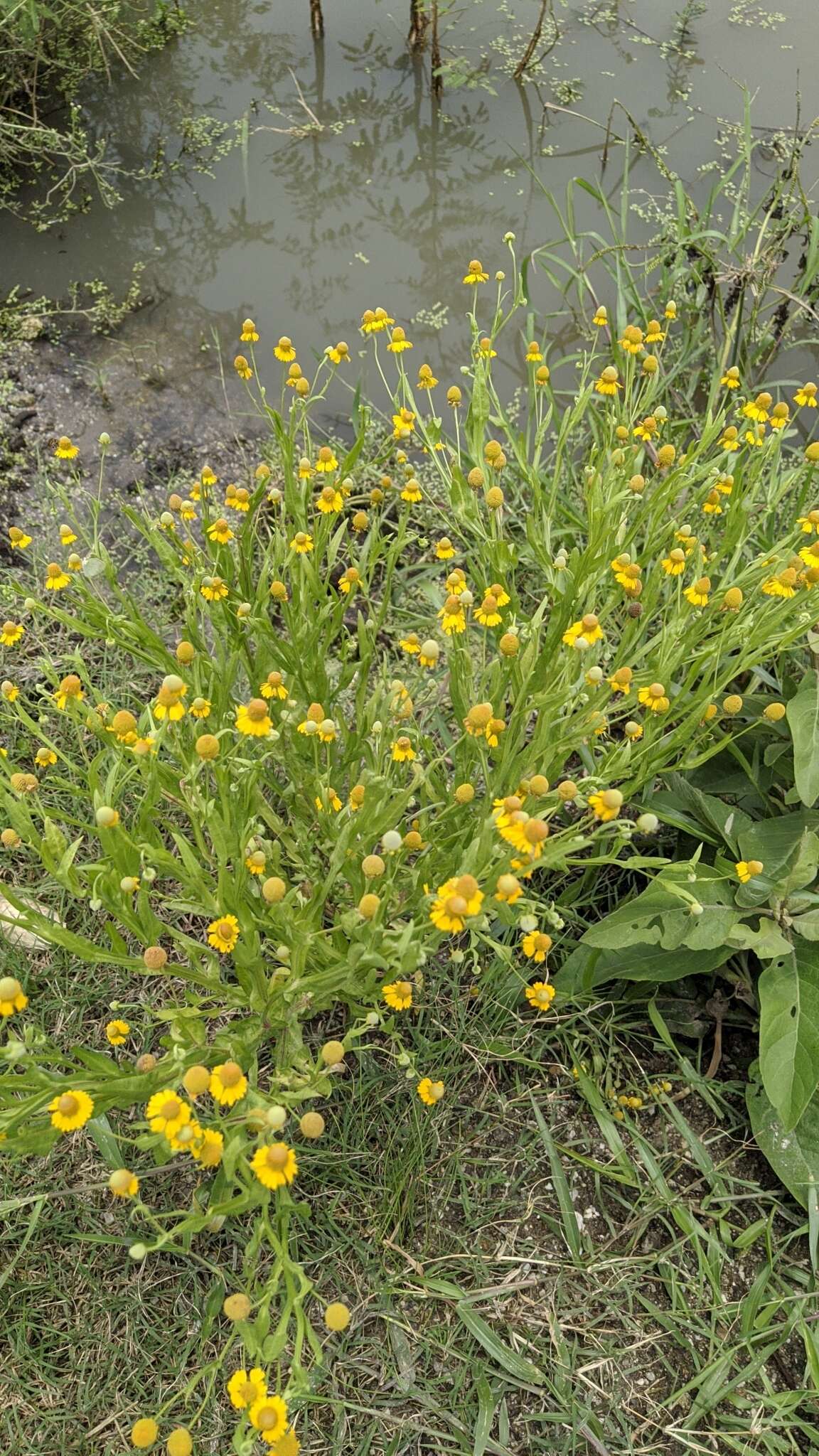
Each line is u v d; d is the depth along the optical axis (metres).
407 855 0.41
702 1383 0.37
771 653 0.42
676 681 0.50
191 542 0.44
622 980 0.46
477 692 0.44
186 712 0.37
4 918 0.31
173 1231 0.28
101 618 0.41
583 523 0.52
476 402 0.44
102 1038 0.43
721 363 0.66
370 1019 0.34
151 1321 0.37
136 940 0.46
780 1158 0.41
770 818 0.47
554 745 0.38
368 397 0.73
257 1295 0.35
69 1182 0.39
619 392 0.66
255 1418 0.27
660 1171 0.41
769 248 0.71
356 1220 0.39
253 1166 0.28
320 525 0.43
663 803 0.47
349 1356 0.37
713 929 0.42
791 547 0.42
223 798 0.34
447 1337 0.37
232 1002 0.39
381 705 0.41
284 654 0.42
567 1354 0.37
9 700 0.39
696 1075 0.44
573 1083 0.44
